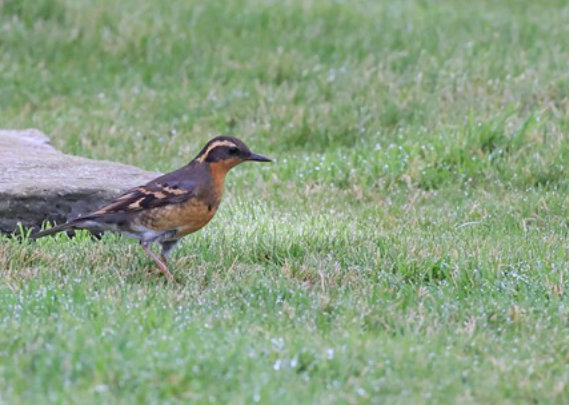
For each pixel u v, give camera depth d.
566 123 17.81
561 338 9.80
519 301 10.80
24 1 24.19
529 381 8.70
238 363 8.59
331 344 9.28
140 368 8.35
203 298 10.64
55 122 19.89
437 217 14.52
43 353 8.52
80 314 9.82
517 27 23.88
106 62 22.83
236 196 15.84
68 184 13.16
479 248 12.54
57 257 11.88
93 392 7.93
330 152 18.17
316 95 20.64
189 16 24.83
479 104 19.20
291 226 13.52
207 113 20.47
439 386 8.51
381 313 10.22
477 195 15.72
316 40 23.67
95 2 25.19
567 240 13.26
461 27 24.33
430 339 9.64
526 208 14.61
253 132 19.38
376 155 17.06
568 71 20.44
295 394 8.12
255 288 10.91
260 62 22.41
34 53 22.86
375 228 13.83
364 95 20.27
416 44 22.81
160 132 19.55
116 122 19.75
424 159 16.92
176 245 12.23
